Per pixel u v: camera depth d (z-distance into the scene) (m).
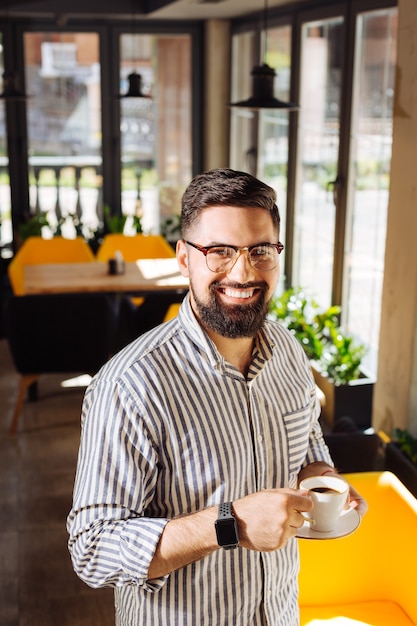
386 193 4.67
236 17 7.45
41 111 7.96
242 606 1.48
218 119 7.96
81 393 5.72
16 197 8.09
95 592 3.41
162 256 6.88
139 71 8.00
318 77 5.71
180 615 1.46
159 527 1.32
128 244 6.97
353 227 5.25
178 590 1.45
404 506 2.30
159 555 1.31
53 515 4.04
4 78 6.38
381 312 3.98
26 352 4.91
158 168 8.28
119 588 1.59
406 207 3.64
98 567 1.37
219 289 1.42
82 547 1.38
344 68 5.15
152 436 1.42
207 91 7.94
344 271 5.39
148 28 7.86
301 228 6.25
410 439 3.56
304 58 5.97
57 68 7.87
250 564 1.47
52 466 4.60
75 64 7.89
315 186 5.88
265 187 1.42
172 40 7.96
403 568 2.32
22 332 4.87
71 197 8.23
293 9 6.05
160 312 5.27
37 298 4.83
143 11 7.38
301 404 1.63
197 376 1.46
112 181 8.25
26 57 7.79
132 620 1.52
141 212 8.38
